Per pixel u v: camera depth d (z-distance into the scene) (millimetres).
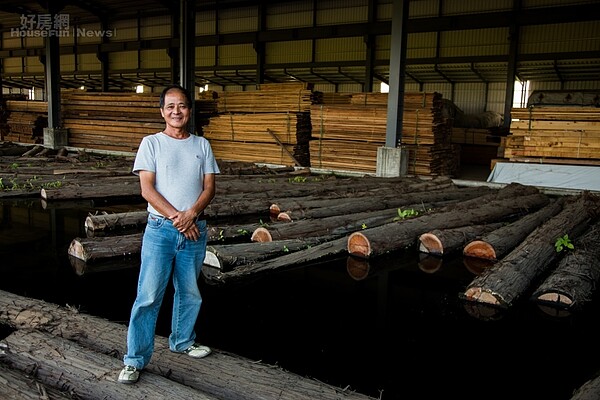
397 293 5430
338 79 24828
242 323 4531
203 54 26656
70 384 3074
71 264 6102
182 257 3080
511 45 19078
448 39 20734
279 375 3305
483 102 22734
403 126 13656
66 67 31281
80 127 19297
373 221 7895
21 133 21000
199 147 3049
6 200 10156
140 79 29500
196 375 3262
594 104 15148
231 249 6059
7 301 4469
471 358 3979
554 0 17969
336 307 4992
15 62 33406
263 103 15867
